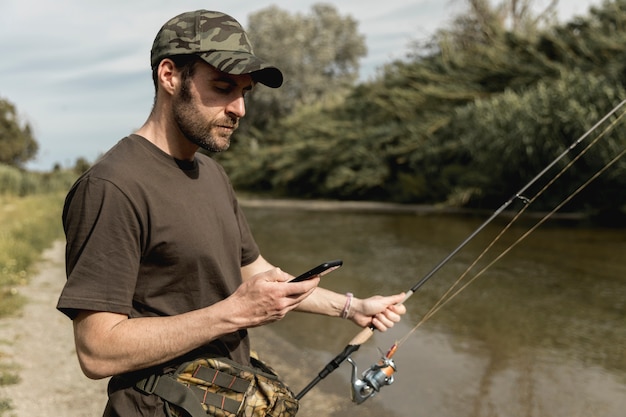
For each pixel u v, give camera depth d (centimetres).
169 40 137
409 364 408
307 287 131
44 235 1015
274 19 4141
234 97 139
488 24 1952
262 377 148
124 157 136
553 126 1227
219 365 143
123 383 140
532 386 366
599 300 557
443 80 1906
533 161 1273
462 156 1703
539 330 475
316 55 4153
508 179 1358
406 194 1814
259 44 3978
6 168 2411
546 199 1284
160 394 138
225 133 141
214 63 133
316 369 412
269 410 148
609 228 1005
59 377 380
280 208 1814
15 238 888
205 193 146
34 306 552
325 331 495
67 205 134
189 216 140
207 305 143
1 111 4434
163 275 138
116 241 130
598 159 1142
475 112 1481
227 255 150
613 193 1100
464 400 347
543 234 957
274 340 477
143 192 134
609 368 391
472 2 2097
